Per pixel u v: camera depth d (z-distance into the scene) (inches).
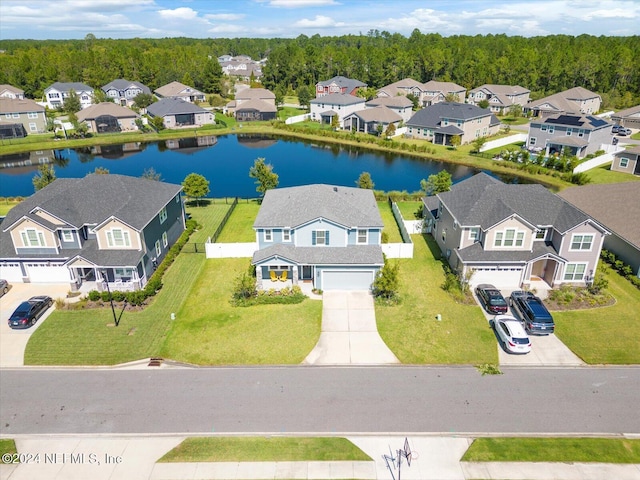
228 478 824.9
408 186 2743.6
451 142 3526.1
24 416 971.3
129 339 1224.8
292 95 6343.5
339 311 1341.0
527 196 1568.7
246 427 936.3
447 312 1332.4
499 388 1042.7
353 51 7165.4
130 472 838.5
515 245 1448.1
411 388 1043.3
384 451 878.4
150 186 1765.5
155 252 1603.1
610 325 1266.0
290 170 3129.9
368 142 3811.5
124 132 4148.6
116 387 1055.0
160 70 6210.6
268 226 1467.8
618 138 3516.2
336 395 1023.0
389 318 1306.6
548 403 997.8
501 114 4758.9
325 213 1466.5
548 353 1160.2
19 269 1496.1
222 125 4461.1
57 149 3725.4
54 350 1182.3
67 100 4613.7
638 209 1649.9
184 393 1033.5
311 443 896.3
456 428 931.3
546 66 5334.6
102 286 1462.8
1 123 3826.3
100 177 1718.8
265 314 1328.7
